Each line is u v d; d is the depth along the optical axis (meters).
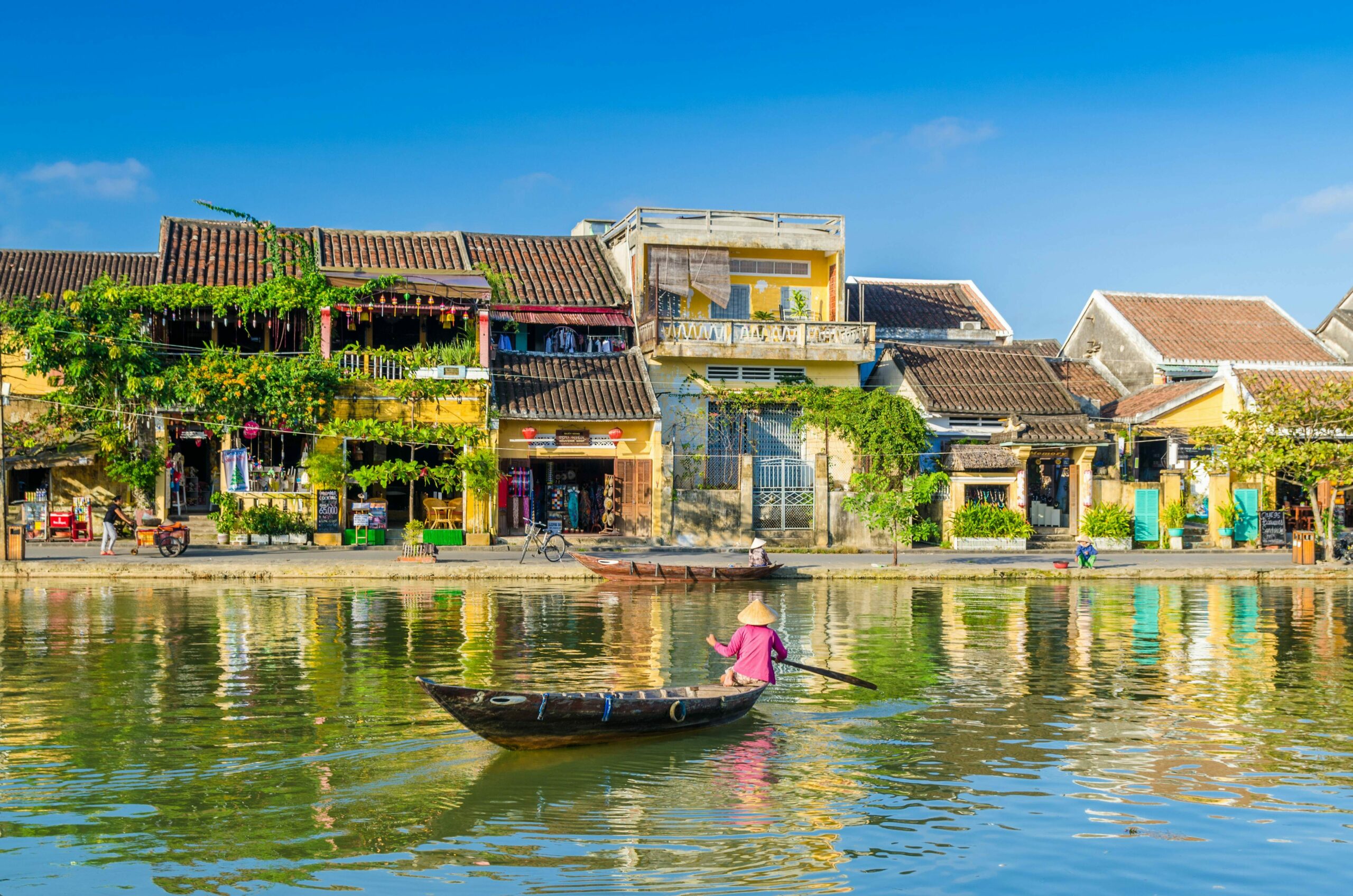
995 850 9.77
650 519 36.41
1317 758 12.52
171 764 11.85
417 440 34.62
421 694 15.12
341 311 35.34
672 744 12.90
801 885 9.00
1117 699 15.33
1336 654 18.97
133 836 9.88
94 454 33.75
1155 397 41.75
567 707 12.08
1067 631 21.28
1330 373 41.81
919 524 37.72
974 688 15.99
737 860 9.51
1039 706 14.90
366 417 35.09
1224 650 19.30
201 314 35.41
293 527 34.12
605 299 40.28
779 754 12.54
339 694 15.09
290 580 28.27
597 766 11.99
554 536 32.03
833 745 12.93
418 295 35.59
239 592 25.94
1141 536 38.47
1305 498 40.28
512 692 11.97
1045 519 39.41
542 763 12.05
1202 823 10.45
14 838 9.79
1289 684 16.44
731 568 28.59
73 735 12.90
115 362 33.47
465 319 36.66
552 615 22.66
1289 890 9.04
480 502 35.34
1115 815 10.66
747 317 41.09
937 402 39.09
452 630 20.61
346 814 10.46
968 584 29.41
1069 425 38.84
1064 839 10.05
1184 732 13.58
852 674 17.05
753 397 38.16
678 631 20.62
